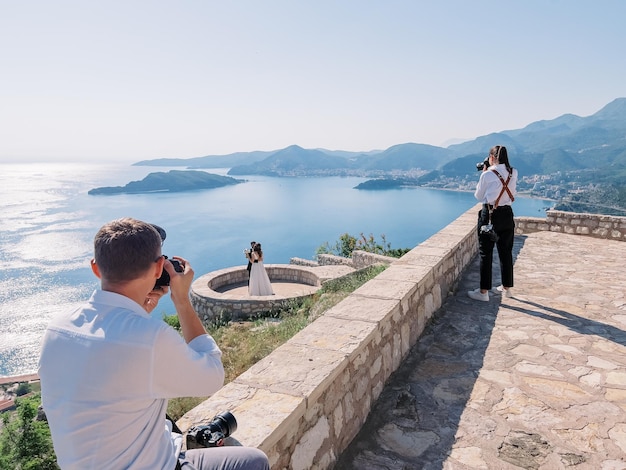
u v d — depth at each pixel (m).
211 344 1.37
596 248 9.23
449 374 3.81
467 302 5.75
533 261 8.13
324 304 9.45
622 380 3.62
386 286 4.32
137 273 1.20
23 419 5.75
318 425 2.48
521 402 3.32
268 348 7.43
